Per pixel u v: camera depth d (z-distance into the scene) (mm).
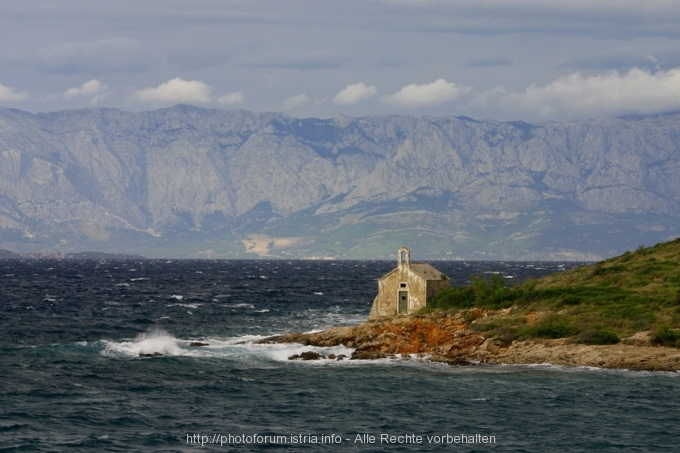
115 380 134375
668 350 145500
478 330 161500
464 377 136500
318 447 99000
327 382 133750
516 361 147500
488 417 112125
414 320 168500
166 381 134250
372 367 145875
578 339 152000
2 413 111438
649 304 168000
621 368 140125
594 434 103938
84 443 98875
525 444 100188
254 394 125438
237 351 161750
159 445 99000
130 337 188125
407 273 185250
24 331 196375
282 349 163125
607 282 195000
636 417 111312
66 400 119938
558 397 121750
